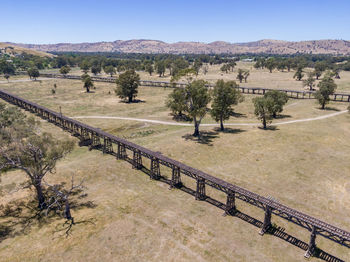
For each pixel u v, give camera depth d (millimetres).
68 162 54219
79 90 145250
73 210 38375
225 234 33219
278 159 55094
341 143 62594
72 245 31359
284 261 28906
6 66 198625
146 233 33312
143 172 50719
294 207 38969
